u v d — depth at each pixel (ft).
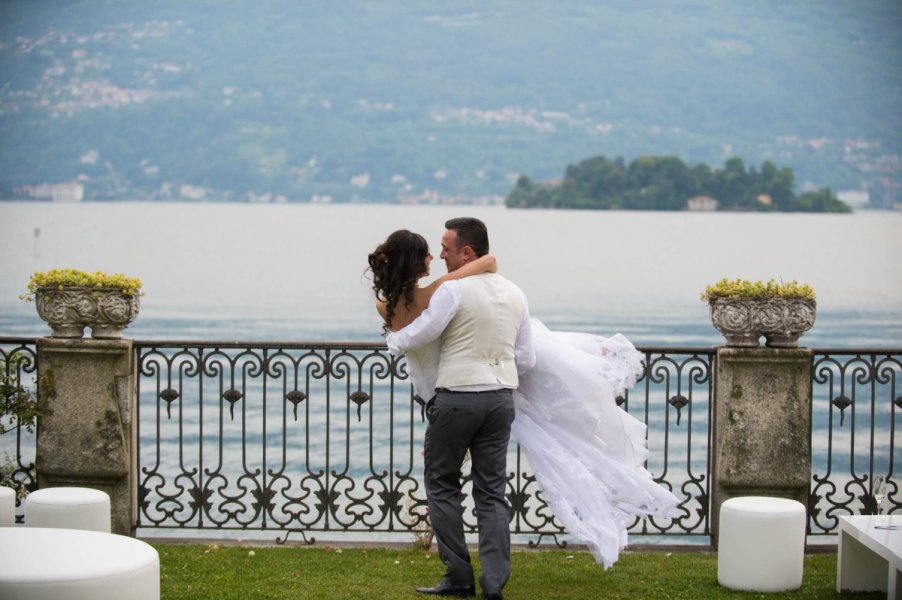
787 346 23.50
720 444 23.58
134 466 24.30
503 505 19.48
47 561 15.88
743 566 20.57
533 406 20.77
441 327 19.08
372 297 20.79
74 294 23.61
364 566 22.21
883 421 63.62
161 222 411.54
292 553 23.20
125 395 23.81
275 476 23.99
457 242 19.92
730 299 23.40
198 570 21.70
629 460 21.06
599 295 148.56
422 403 23.89
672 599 20.12
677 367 23.90
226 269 199.93
